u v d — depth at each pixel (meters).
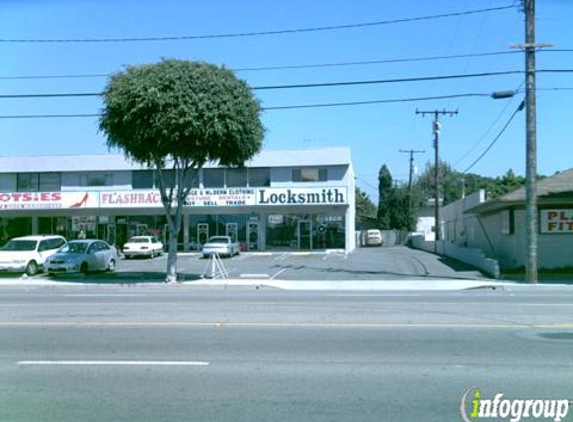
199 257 41.44
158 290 21.36
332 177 46.66
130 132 22.41
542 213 27.12
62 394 6.92
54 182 49.25
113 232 48.81
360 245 69.69
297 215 47.28
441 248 43.56
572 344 9.54
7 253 27.98
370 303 15.62
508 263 28.53
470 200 38.41
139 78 22.02
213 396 6.77
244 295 18.64
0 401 6.68
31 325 11.71
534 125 22.25
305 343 9.68
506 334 10.43
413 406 6.38
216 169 47.53
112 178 48.69
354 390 6.97
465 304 15.29
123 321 12.18
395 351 9.05
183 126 21.91
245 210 46.97
